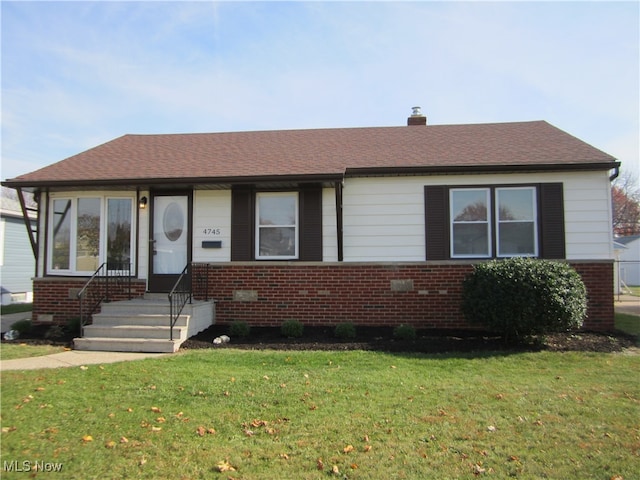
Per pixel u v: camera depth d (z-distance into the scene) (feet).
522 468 11.80
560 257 31.30
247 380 18.95
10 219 55.62
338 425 14.34
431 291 31.32
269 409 15.67
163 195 33.76
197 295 32.50
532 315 24.73
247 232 33.01
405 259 32.40
